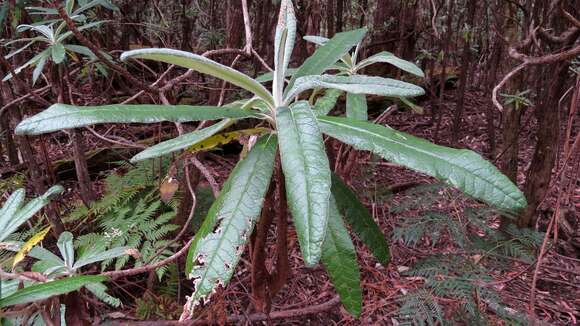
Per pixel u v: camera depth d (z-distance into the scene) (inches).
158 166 47.3
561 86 38.3
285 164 12.7
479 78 108.1
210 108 15.0
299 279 41.4
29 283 17.4
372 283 38.1
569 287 40.4
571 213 49.5
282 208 18.5
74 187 56.7
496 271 40.5
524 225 42.9
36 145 60.5
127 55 13.8
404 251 43.1
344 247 16.5
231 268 13.8
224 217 14.5
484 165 13.4
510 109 43.4
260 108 17.5
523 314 32.8
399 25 86.7
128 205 44.5
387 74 90.0
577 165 31.6
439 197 38.1
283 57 16.9
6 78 29.3
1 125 51.2
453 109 97.9
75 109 13.3
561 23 38.7
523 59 21.5
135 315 34.2
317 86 15.8
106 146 63.0
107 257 19.1
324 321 36.3
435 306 29.2
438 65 105.5
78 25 34.9
